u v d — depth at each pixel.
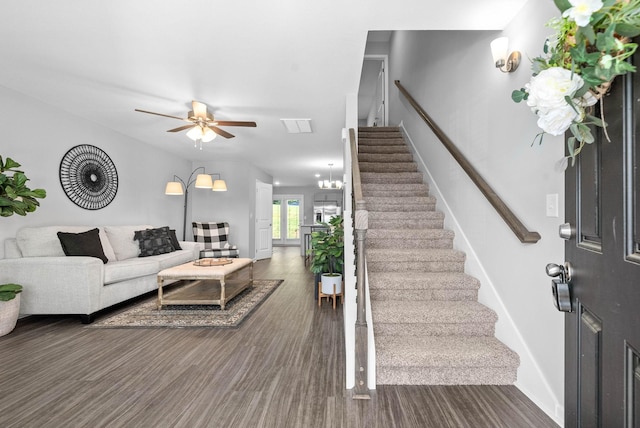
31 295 3.18
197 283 4.52
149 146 5.67
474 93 2.81
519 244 2.11
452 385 2.09
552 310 1.80
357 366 1.96
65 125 3.93
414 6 2.01
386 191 4.09
